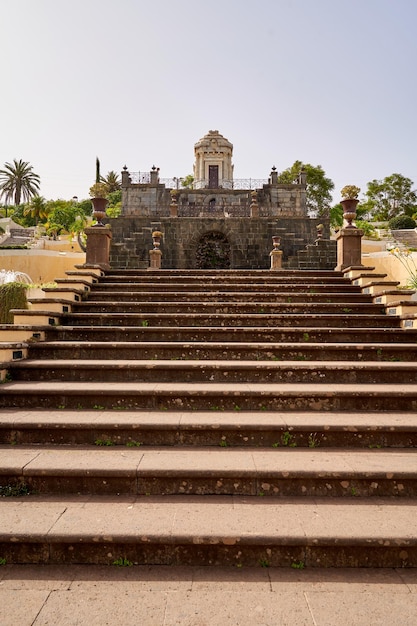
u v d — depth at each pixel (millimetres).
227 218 21109
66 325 6785
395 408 4641
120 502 3396
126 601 2594
